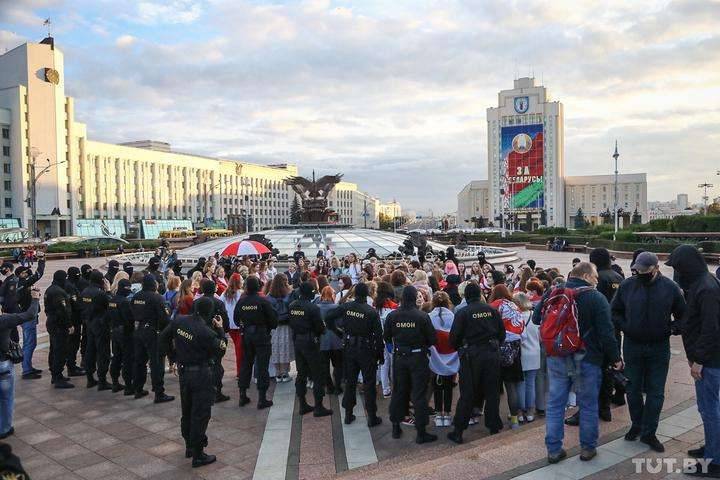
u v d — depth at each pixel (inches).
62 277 356.2
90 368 352.2
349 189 6766.7
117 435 264.8
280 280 356.2
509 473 184.5
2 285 382.0
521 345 265.1
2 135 2974.9
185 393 232.2
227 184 5191.9
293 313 286.8
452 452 221.3
